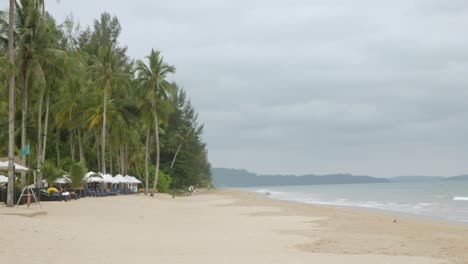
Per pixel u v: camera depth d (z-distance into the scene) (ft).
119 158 234.38
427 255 46.83
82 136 212.43
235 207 141.59
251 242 55.62
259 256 43.70
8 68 87.66
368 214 118.11
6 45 103.81
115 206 111.75
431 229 78.02
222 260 40.91
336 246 53.42
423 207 163.12
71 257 40.40
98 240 51.93
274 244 54.08
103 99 180.75
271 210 126.82
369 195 307.37
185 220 88.17
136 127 223.71
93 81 185.78
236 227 75.66
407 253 48.32
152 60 194.70
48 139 195.42
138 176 258.37
